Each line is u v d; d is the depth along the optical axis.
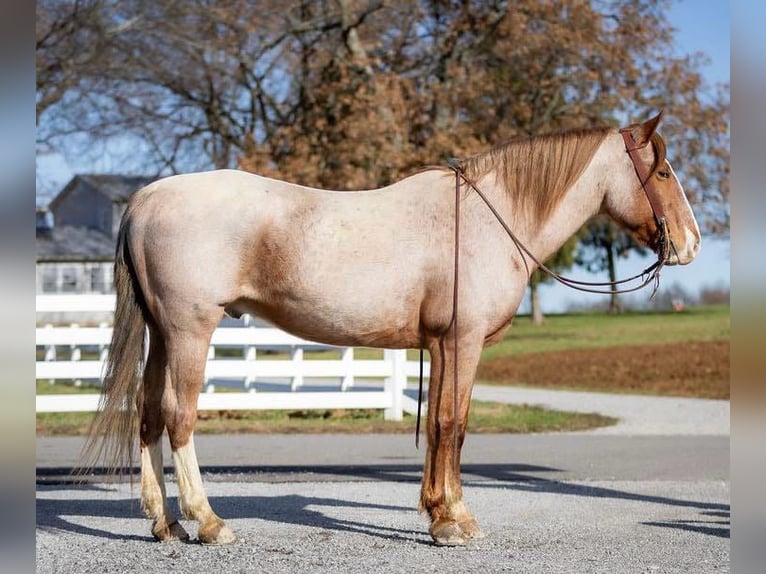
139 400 6.07
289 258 5.83
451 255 5.98
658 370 23.53
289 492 8.26
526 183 6.25
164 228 5.80
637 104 23.19
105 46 23.91
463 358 5.99
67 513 7.14
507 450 11.46
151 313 5.93
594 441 12.43
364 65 21.95
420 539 6.20
